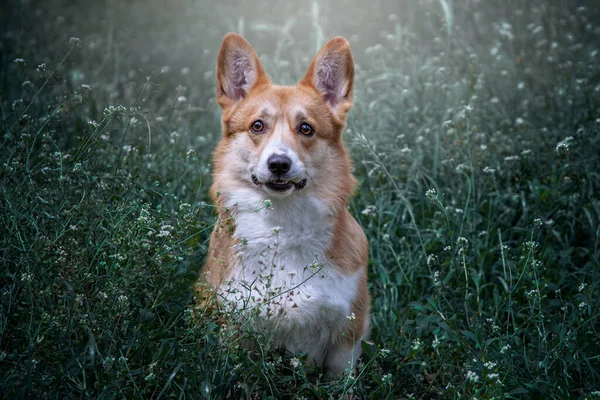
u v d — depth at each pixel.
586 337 3.69
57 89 5.96
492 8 10.02
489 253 4.68
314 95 4.25
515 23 8.66
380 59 7.89
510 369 3.54
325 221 3.95
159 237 3.52
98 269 3.41
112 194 3.80
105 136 4.76
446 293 4.27
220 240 4.00
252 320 3.48
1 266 3.47
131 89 7.31
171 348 3.19
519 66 7.43
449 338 3.80
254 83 4.38
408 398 3.33
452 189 5.41
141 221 3.37
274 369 3.40
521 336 4.12
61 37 8.72
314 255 3.88
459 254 4.41
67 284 3.01
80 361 3.04
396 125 6.29
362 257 4.07
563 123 6.29
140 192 4.14
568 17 9.05
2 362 3.12
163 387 3.11
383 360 3.92
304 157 3.95
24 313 3.19
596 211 4.54
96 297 3.25
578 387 3.70
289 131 4.00
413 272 4.66
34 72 6.36
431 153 5.94
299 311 3.78
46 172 4.07
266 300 3.43
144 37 11.25
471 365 3.54
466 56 7.32
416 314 4.39
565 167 5.19
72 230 3.46
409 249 4.86
